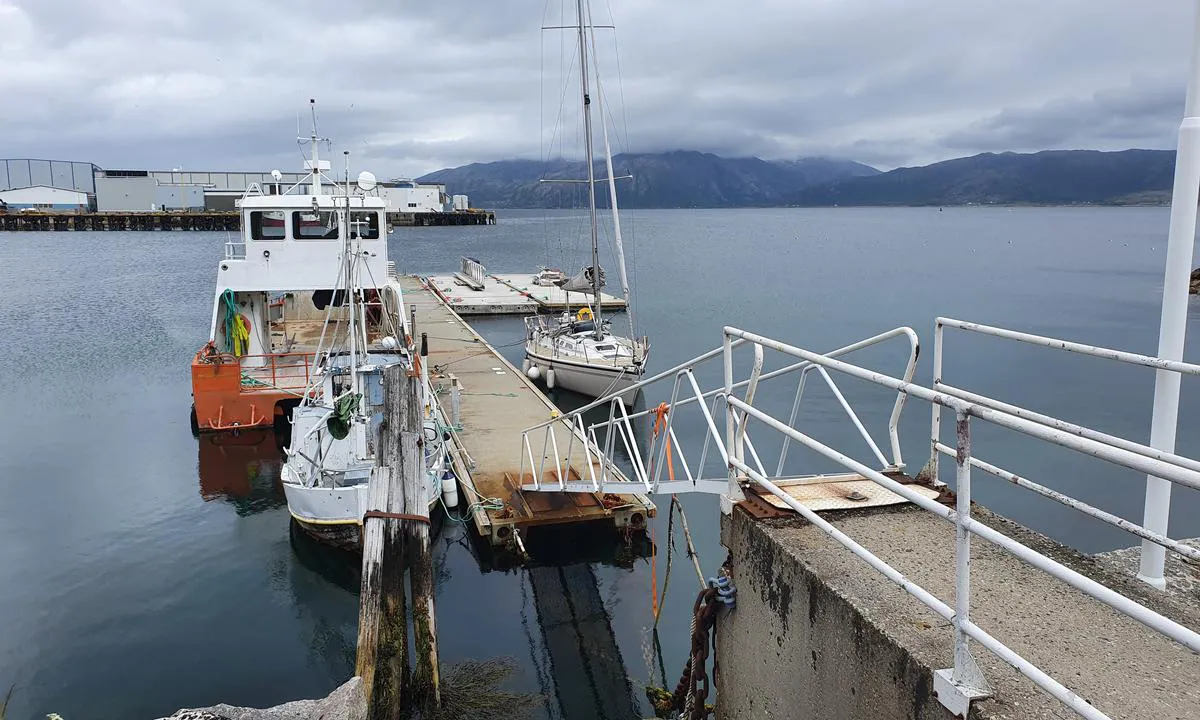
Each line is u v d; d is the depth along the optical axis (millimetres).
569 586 11625
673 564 12234
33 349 29641
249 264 19469
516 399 20016
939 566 4270
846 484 5469
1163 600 4016
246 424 18500
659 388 24031
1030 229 149625
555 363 22938
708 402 21766
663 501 14609
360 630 7770
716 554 12516
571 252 83125
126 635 10281
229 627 10539
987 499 14148
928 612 3787
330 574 11984
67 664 9633
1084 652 3500
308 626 10562
